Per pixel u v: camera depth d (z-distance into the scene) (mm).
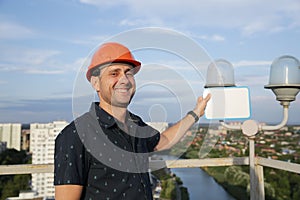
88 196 1179
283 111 2129
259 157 2273
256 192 2270
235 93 2057
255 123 2162
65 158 1150
